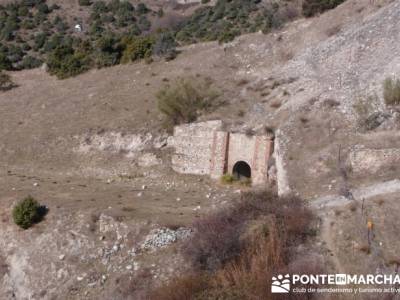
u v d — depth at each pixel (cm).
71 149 4894
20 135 5219
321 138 3625
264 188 3734
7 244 3641
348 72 4222
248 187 3922
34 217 3669
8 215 3819
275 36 5647
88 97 5534
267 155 3884
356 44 4525
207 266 2862
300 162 3506
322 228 2811
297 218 2859
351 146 3400
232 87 4972
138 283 3028
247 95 4728
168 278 2945
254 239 2806
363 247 2578
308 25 5538
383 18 4609
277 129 3953
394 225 2645
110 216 3525
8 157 5016
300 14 5934
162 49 6044
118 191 4150
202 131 4291
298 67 4856
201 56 5766
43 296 3266
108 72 6066
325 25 5272
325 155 3431
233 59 5538
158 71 5725
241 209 3133
